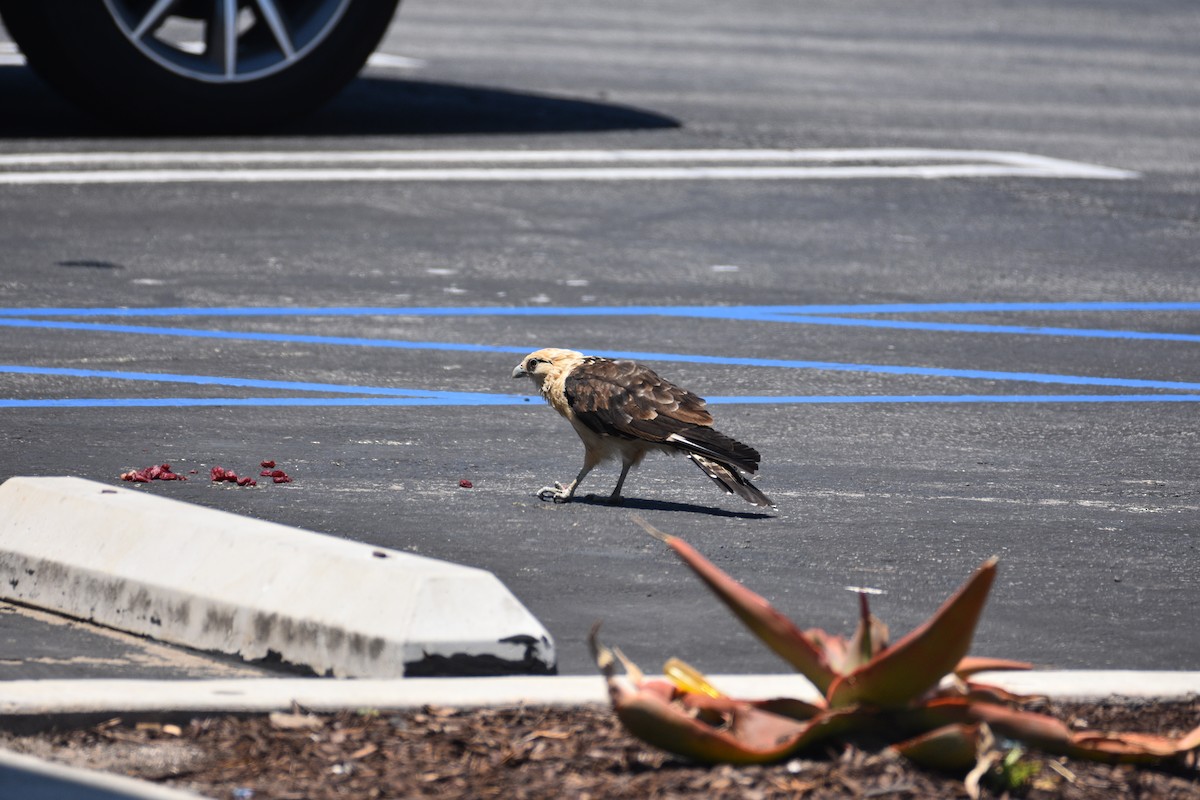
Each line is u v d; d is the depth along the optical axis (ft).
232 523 31.30
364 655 27.71
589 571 35.68
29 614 32.27
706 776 23.43
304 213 78.33
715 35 153.99
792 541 38.50
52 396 49.29
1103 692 27.40
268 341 57.31
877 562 37.09
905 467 45.50
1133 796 23.54
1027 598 34.91
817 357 58.03
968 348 60.08
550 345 58.34
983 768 22.85
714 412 50.67
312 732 24.94
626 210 81.92
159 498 33.32
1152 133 111.96
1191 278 73.05
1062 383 55.77
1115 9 190.29
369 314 61.72
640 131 102.58
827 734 24.26
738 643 31.32
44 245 70.03
